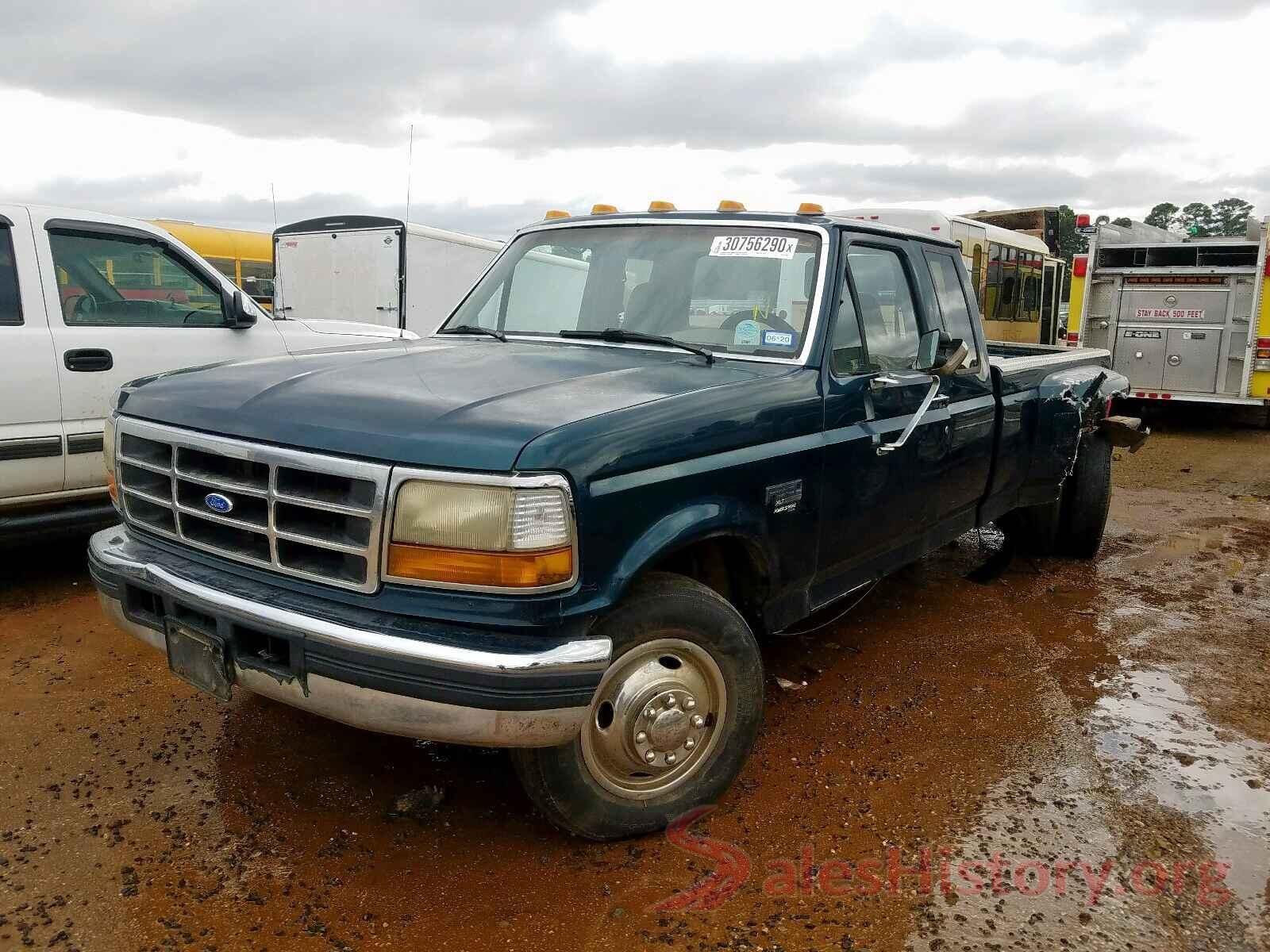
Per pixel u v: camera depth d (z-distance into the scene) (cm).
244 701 391
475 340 404
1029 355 716
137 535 321
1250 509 822
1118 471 1005
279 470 268
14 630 461
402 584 252
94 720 371
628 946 256
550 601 249
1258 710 416
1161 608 551
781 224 380
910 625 511
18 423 486
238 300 582
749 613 346
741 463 306
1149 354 1311
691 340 370
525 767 275
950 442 433
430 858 292
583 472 253
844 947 258
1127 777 355
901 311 417
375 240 1214
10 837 294
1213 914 276
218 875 280
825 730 385
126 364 525
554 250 425
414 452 249
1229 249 1246
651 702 287
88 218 521
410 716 246
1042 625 517
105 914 261
